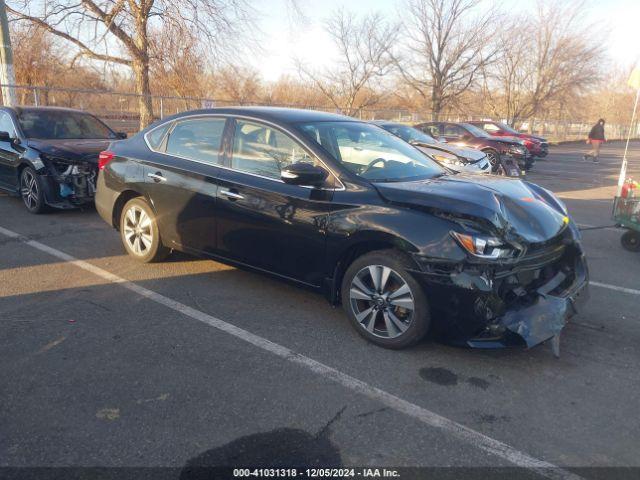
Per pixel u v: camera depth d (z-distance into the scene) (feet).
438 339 11.76
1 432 8.93
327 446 8.80
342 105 111.96
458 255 10.97
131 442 8.76
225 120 15.35
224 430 9.13
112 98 55.88
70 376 10.72
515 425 9.53
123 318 13.62
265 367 11.32
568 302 11.82
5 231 21.80
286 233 13.60
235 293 15.56
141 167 17.04
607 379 11.22
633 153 95.76
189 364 11.35
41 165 23.71
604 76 116.88
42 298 14.79
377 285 12.15
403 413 9.79
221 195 14.82
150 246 17.42
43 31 49.32
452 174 14.98
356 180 12.71
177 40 49.57
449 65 95.20
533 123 124.57
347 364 11.55
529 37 109.50
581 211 31.71
